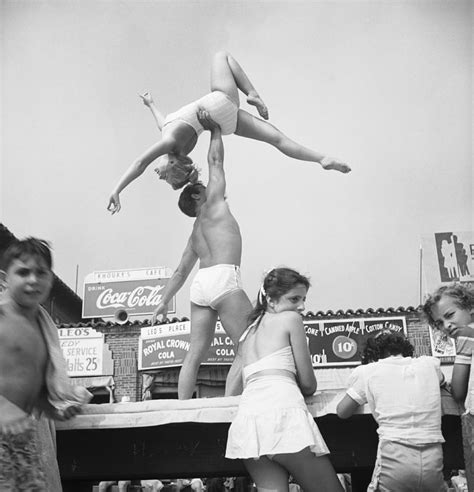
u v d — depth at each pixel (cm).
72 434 324
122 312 1627
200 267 431
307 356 287
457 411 293
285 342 286
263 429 260
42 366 251
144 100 544
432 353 1359
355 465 316
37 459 227
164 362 1470
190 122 471
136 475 319
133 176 456
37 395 250
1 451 217
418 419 274
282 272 308
